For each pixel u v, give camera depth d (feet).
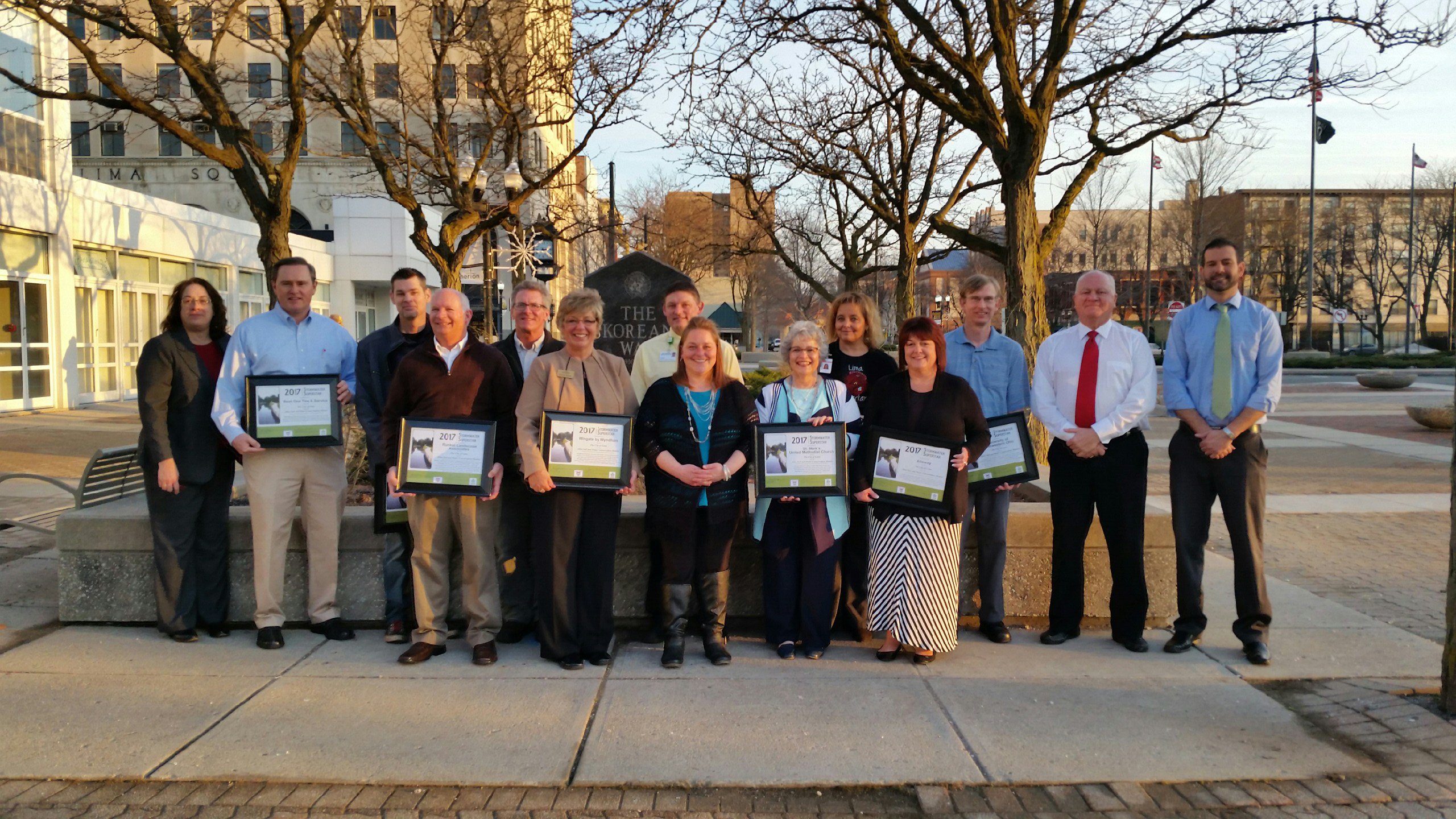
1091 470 16.80
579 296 16.16
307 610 17.99
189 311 16.71
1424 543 26.61
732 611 18.34
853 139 42.57
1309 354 152.15
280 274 16.99
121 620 17.89
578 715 13.87
